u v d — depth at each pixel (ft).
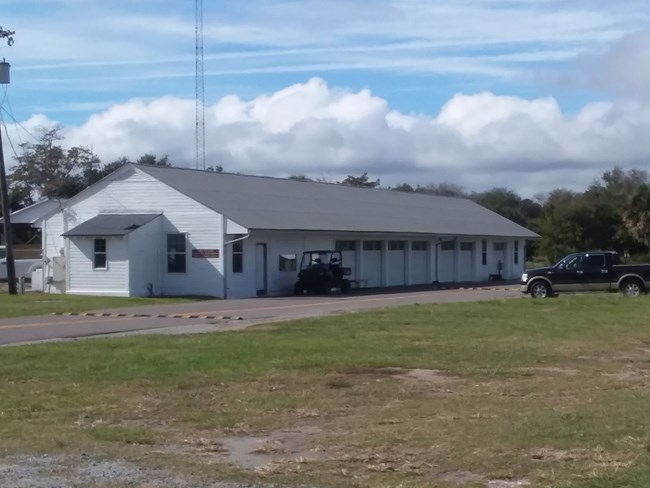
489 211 240.53
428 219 199.21
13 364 58.90
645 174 282.77
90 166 319.68
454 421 39.22
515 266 229.04
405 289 169.58
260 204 157.17
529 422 38.19
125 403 45.44
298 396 47.03
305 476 30.25
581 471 29.94
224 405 44.75
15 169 314.76
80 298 137.69
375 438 36.06
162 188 147.23
